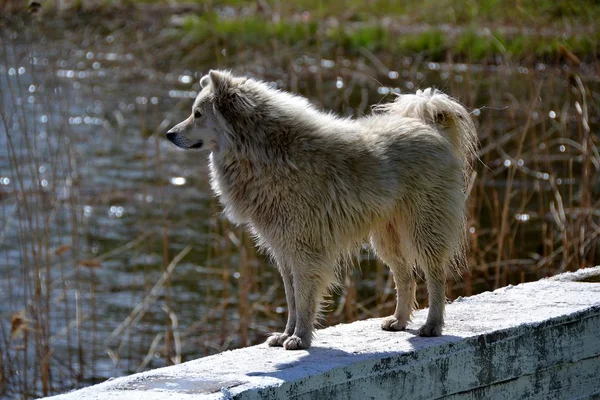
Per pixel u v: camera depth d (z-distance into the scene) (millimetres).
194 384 14273
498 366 17141
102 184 46125
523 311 18391
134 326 31266
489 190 41188
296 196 16891
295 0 80812
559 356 18047
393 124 18141
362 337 17453
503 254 33656
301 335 16828
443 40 62938
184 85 66688
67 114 37094
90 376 27734
